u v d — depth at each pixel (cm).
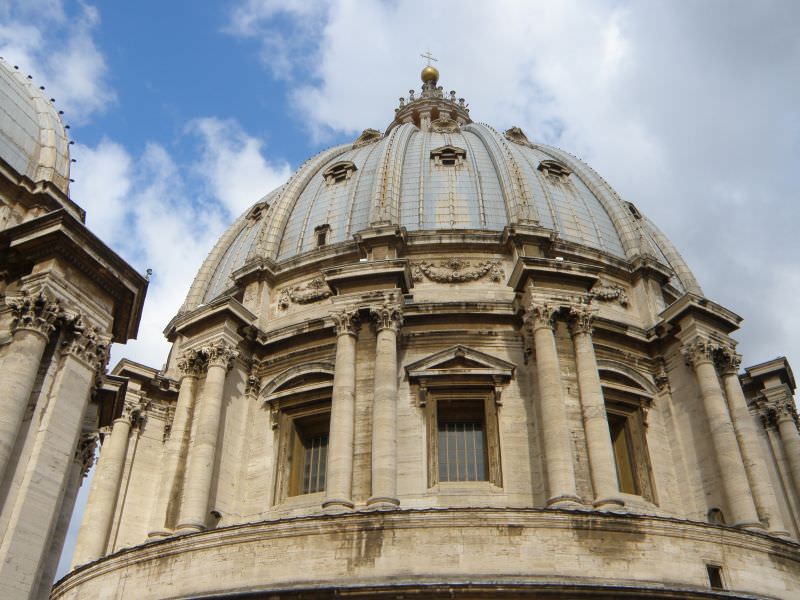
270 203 5556
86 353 2116
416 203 4709
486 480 3312
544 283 3506
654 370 3819
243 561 2534
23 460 1872
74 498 2516
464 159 5166
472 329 3675
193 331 3828
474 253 4172
